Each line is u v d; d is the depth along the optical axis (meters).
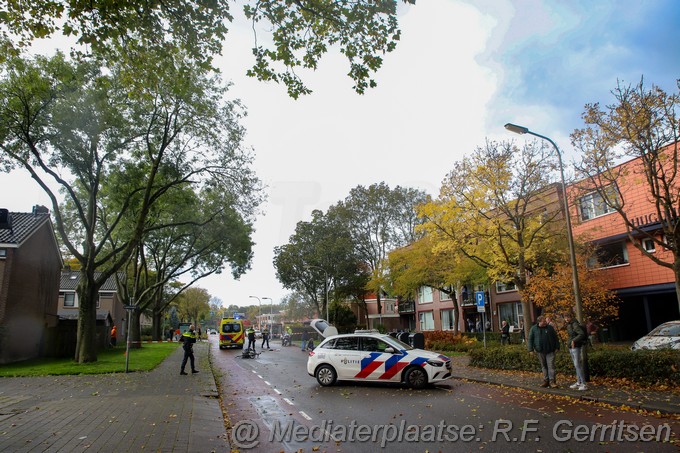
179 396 10.88
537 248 18.53
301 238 49.41
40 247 24.61
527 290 17.36
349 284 45.56
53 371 16.27
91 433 7.04
